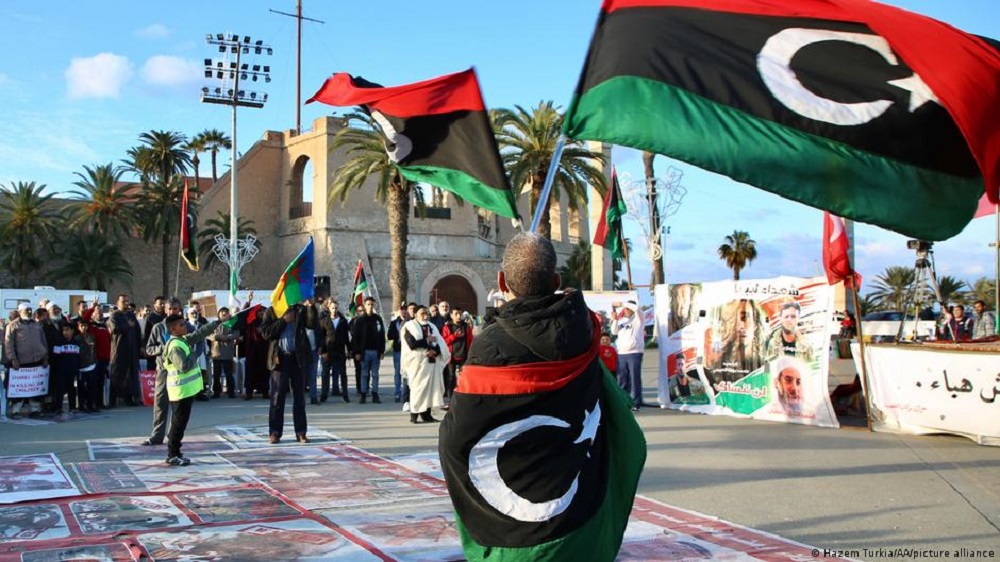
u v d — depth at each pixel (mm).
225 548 5543
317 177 50812
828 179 3732
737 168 3762
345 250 49156
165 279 49875
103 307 18984
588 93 3936
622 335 14250
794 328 12344
